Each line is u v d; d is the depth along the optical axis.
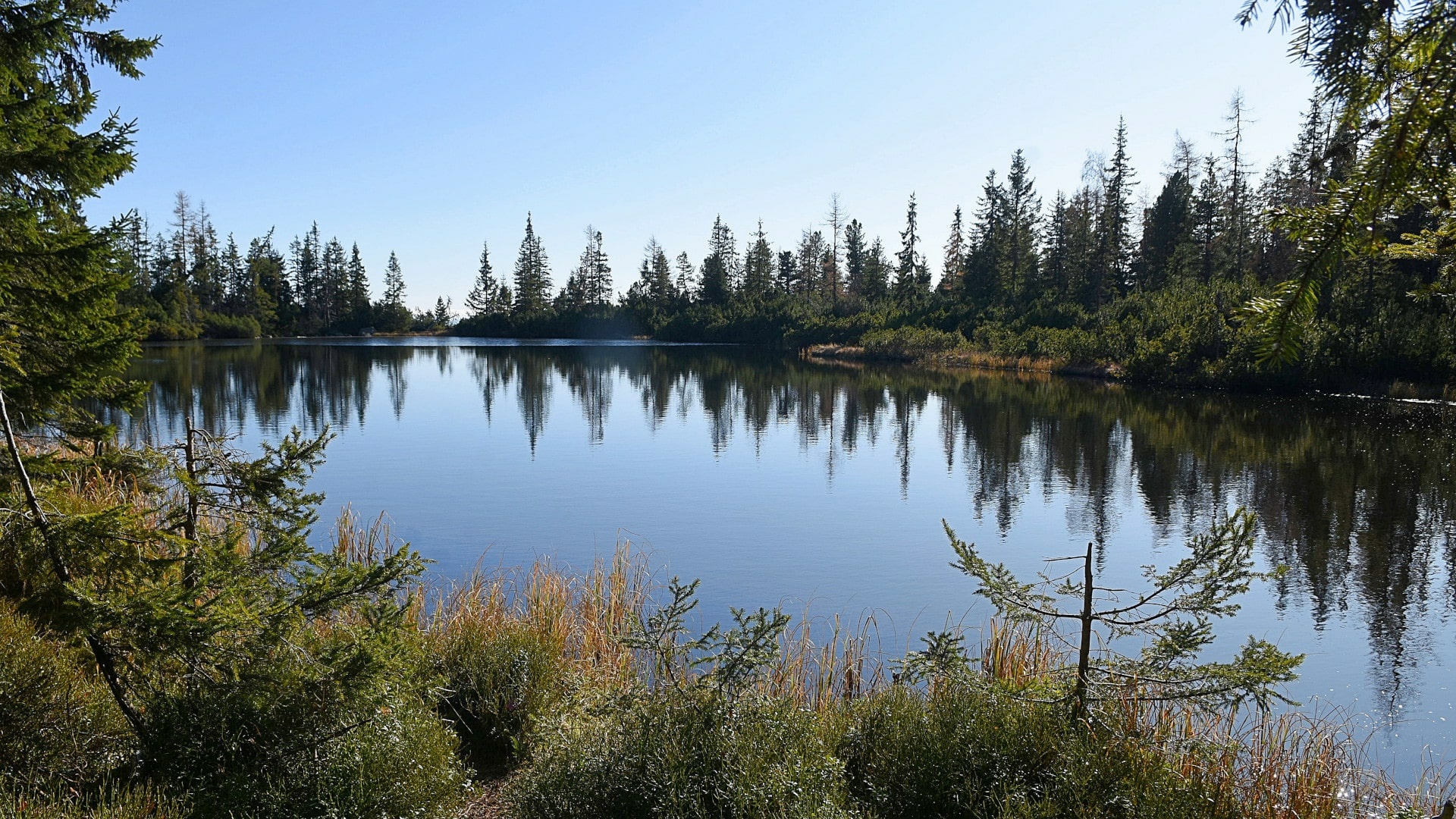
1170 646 3.92
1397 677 6.98
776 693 4.93
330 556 4.16
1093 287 53.34
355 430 22.38
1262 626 8.13
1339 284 28.92
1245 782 4.25
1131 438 20.30
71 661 4.23
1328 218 1.56
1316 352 28.16
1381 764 5.57
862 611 8.55
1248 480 15.17
